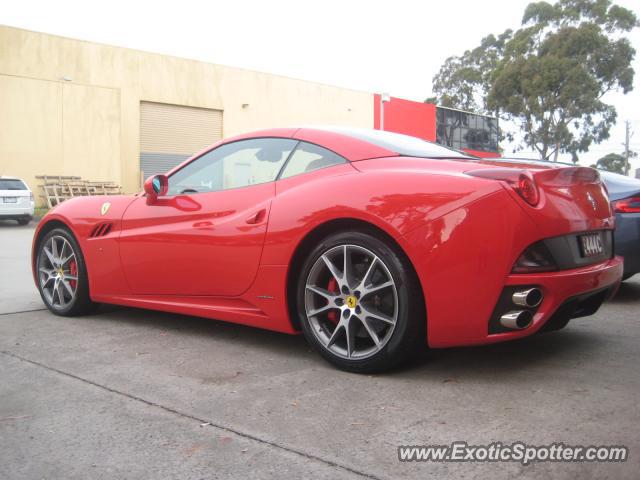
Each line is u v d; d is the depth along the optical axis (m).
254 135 3.34
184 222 3.36
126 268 3.62
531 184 2.38
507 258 2.34
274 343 3.25
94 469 1.83
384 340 2.57
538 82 32.56
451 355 2.93
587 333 3.38
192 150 23.64
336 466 1.81
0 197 15.07
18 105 18.75
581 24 33.28
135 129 21.86
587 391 2.39
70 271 4.00
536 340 3.21
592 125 33.50
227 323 3.75
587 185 2.75
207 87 23.83
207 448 1.95
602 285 2.68
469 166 2.64
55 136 19.55
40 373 2.75
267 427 2.11
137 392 2.48
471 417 2.15
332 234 2.72
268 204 3.00
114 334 3.49
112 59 20.98
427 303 2.46
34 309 4.29
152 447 1.97
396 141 3.12
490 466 1.79
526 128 34.56
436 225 2.42
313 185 2.85
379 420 2.14
